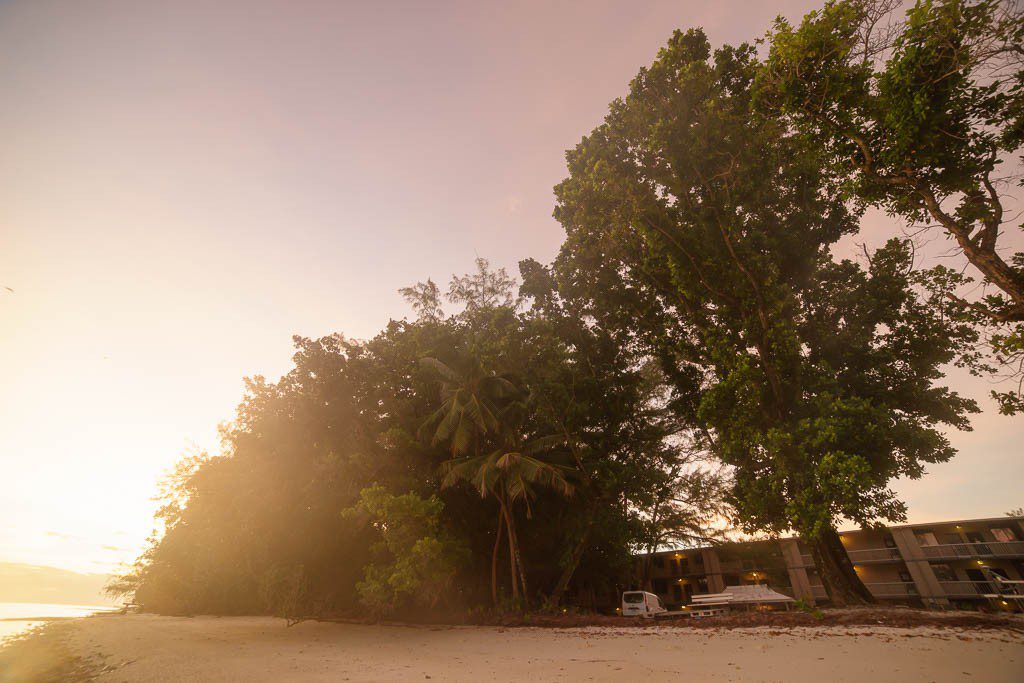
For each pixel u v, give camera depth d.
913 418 16.05
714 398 15.83
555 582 25.98
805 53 10.45
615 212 17.12
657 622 15.60
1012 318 9.69
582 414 20.50
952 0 8.48
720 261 16.72
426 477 22.03
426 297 24.81
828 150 11.69
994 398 10.06
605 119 18.39
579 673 7.87
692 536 32.25
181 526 31.34
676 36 17.06
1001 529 32.84
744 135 15.27
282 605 19.38
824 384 15.73
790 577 36.84
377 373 23.88
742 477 16.64
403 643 13.82
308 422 22.33
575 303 22.56
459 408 20.30
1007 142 9.60
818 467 13.48
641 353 22.31
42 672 11.78
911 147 10.02
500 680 7.58
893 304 17.31
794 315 18.98
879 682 6.06
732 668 7.54
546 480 19.66
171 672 10.03
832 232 19.20
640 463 21.28
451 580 21.02
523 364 21.34
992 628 10.03
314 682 7.99
